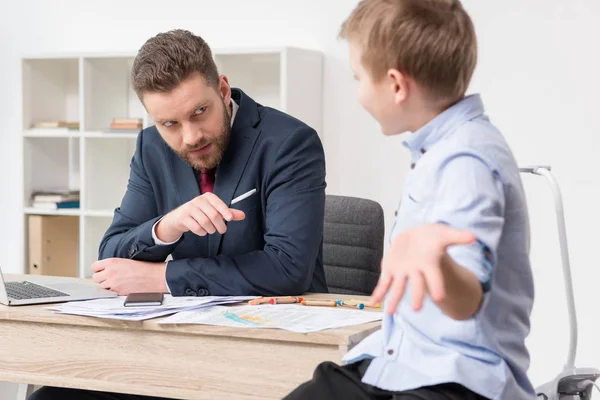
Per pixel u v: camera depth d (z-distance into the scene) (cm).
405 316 129
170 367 164
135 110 407
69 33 418
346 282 239
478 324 123
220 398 160
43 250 396
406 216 127
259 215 207
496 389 122
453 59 125
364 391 127
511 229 124
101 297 188
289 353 155
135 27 406
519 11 337
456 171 118
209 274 190
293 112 353
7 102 429
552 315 335
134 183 221
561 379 186
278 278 191
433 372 122
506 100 340
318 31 376
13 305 179
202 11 395
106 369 169
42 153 408
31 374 174
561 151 333
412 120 131
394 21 125
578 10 328
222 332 157
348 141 372
